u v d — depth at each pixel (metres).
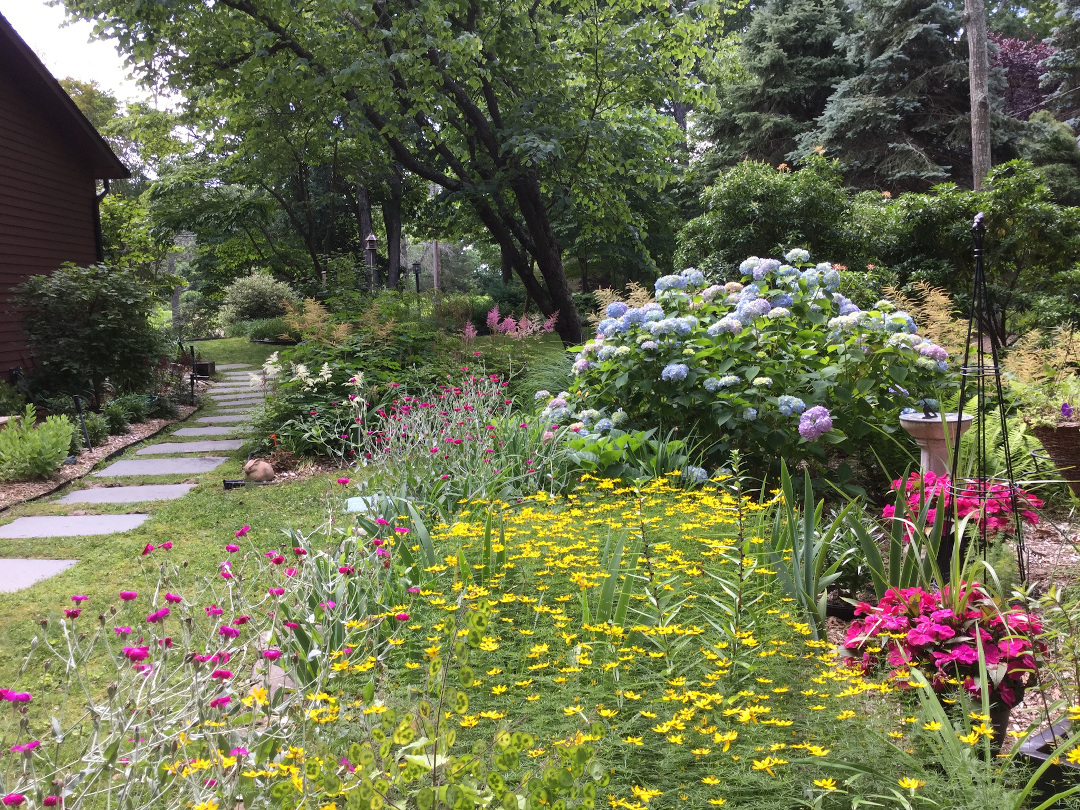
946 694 2.32
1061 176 21.86
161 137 18.95
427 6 9.22
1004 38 30.25
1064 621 2.44
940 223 11.96
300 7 10.16
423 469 4.96
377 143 12.65
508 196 12.88
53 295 10.50
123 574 4.79
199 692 1.88
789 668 2.41
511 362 8.84
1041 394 4.96
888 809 1.83
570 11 12.95
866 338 5.27
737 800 1.84
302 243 26.06
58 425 8.28
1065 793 1.76
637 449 5.23
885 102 21.41
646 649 2.64
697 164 24.06
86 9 9.91
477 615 1.81
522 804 1.51
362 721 2.10
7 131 10.91
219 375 15.56
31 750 1.61
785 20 23.64
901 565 3.13
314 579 3.02
